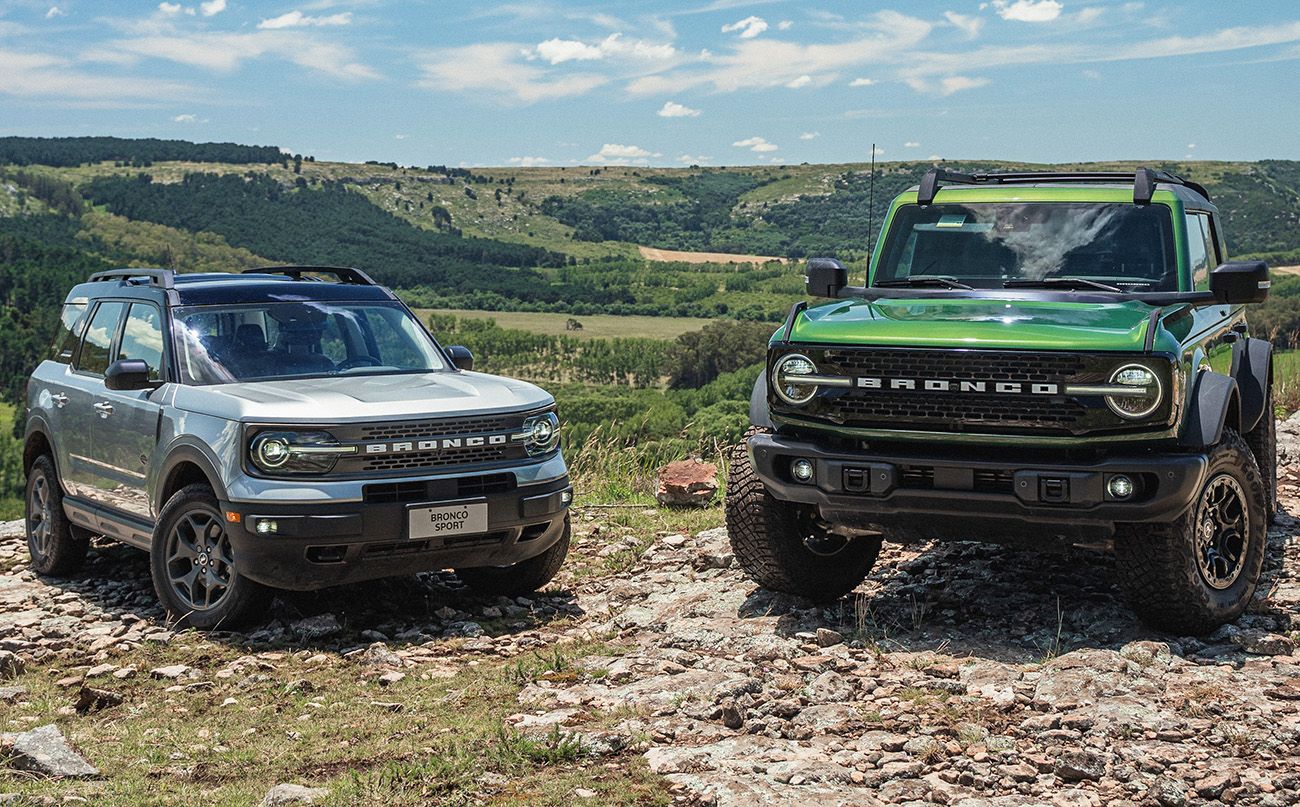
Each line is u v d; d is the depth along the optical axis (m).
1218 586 5.52
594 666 5.42
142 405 6.95
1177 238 6.29
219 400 6.44
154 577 6.64
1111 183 6.90
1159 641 5.40
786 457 5.77
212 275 7.84
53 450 7.89
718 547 7.77
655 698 4.80
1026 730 4.34
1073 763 3.94
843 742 4.30
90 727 4.88
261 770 4.24
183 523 6.58
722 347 157.25
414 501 6.23
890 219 6.98
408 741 4.46
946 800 3.76
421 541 6.29
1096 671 4.90
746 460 6.24
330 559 6.14
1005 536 5.50
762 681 5.04
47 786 4.10
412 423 6.29
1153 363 5.03
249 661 5.79
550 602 6.98
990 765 4.04
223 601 6.35
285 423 6.10
